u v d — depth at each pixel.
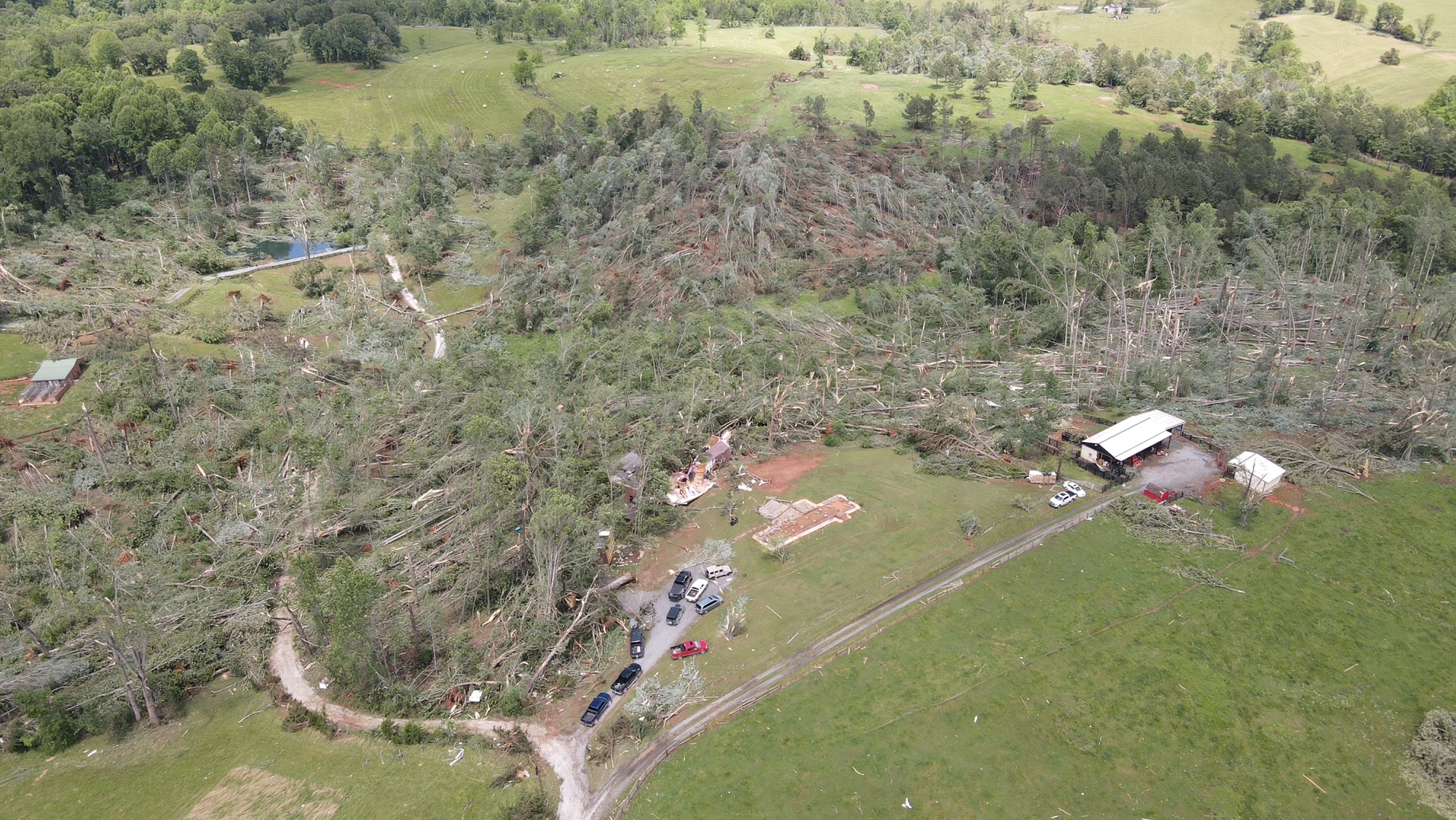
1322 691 68.94
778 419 106.25
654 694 68.31
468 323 135.50
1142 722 66.31
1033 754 63.81
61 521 86.19
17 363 111.75
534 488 85.81
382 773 62.72
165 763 64.62
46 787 63.03
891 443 105.06
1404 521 87.44
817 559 84.12
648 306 132.88
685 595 79.38
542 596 74.19
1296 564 82.00
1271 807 60.00
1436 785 61.16
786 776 62.12
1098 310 131.75
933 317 133.38
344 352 121.81
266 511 90.38
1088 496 92.06
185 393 107.56
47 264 137.62
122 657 65.88
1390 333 122.94
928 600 78.31
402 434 103.44
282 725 67.75
